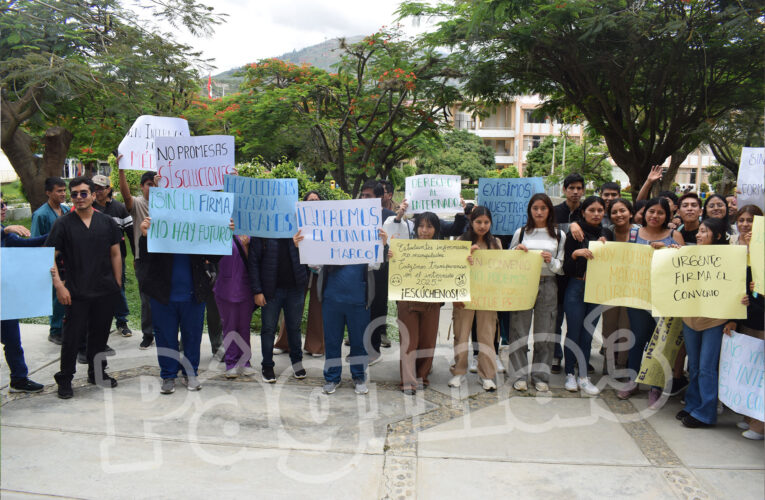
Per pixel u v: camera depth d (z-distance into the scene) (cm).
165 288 477
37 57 870
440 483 351
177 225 474
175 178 520
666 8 850
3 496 322
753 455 393
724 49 912
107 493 330
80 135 1158
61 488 334
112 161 1678
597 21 868
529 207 511
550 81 1170
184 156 521
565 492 343
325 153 1563
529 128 5122
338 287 488
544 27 923
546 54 1021
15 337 471
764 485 353
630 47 938
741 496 340
